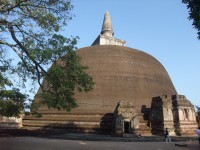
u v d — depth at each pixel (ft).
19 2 60.49
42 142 77.51
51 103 60.59
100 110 132.77
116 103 134.10
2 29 61.82
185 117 127.34
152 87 145.38
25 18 62.90
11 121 142.51
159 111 128.06
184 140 103.60
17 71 63.00
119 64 146.30
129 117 121.19
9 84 63.98
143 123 130.72
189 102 131.44
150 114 132.98
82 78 62.64
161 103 127.54
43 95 61.11
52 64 61.87
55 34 60.39
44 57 58.90
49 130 131.34
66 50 60.80
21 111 72.08
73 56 62.03
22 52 62.03
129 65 147.23
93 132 127.54
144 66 151.33
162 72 160.66
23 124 146.30
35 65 60.85
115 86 138.92
